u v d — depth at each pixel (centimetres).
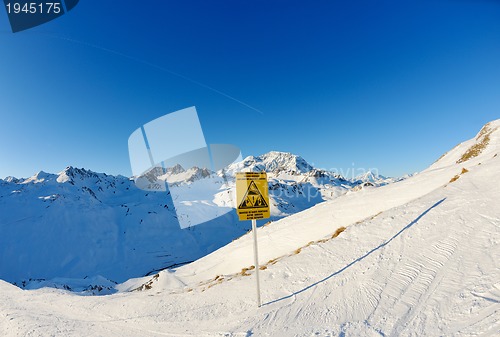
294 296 794
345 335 541
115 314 1070
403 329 516
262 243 2559
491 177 1210
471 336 437
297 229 2428
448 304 546
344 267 872
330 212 2400
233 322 736
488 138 3875
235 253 2836
